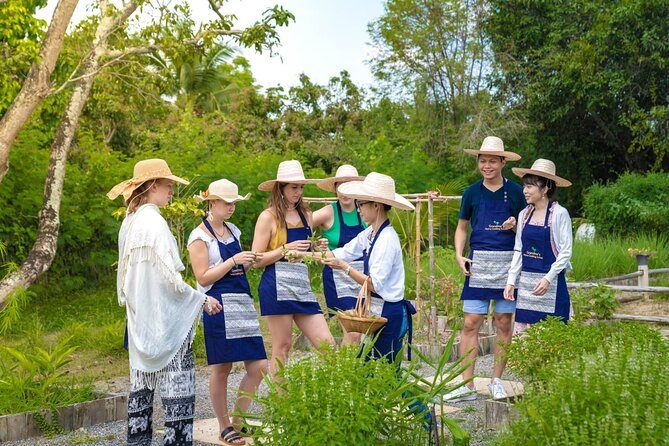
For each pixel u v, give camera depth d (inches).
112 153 672.4
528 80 992.9
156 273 192.1
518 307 248.7
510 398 220.7
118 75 560.7
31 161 568.7
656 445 131.3
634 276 536.4
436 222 668.7
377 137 1022.4
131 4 529.7
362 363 161.8
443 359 172.2
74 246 584.4
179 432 195.0
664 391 144.6
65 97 580.1
